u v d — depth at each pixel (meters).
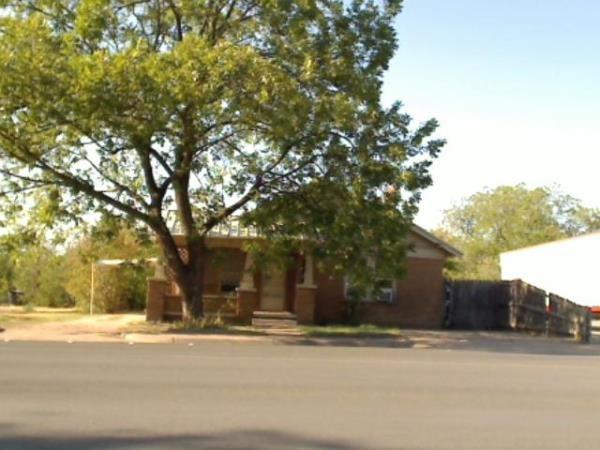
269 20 22.77
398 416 10.11
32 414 9.54
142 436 8.52
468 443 8.70
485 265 66.56
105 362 14.74
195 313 25.50
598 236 39.69
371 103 23.17
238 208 25.20
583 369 16.66
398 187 23.94
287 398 11.17
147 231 26.27
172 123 22.11
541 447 8.64
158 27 24.00
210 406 10.35
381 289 27.06
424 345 23.20
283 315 29.47
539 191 75.38
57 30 23.17
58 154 23.72
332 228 23.72
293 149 24.03
